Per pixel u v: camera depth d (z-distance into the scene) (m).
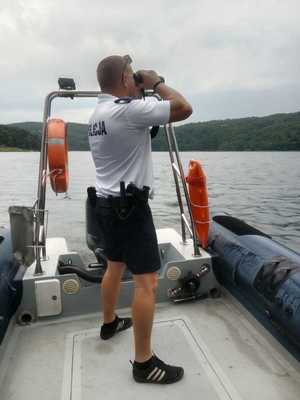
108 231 1.69
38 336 2.12
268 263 2.10
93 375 1.79
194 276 2.45
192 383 1.71
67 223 7.33
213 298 2.54
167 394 1.65
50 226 7.05
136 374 1.71
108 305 2.00
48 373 1.82
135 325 1.66
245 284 2.20
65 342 2.06
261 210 9.19
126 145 1.60
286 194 11.98
